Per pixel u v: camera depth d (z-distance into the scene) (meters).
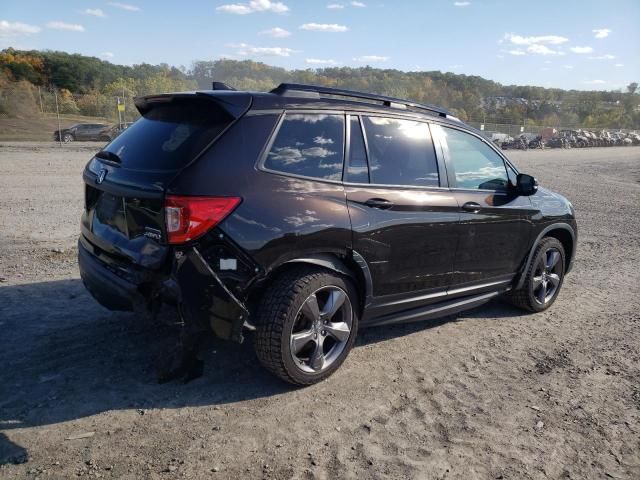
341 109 3.80
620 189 19.44
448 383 3.86
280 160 3.42
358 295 3.88
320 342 3.60
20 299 4.99
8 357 3.82
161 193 3.06
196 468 2.76
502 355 4.41
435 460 2.95
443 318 5.21
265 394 3.52
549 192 5.62
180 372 3.54
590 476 2.91
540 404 3.64
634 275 7.29
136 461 2.79
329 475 2.77
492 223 4.67
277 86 3.67
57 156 22.16
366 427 3.23
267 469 2.79
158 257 3.13
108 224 3.59
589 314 5.56
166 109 3.70
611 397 3.79
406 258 4.02
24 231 7.90
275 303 3.35
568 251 5.88
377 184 3.87
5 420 3.06
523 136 56.16
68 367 3.72
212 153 3.18
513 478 2.85
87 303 4.96
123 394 3.42
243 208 3.18
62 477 2.63
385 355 4.25
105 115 55.38
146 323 4.50
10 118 50.44
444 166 4.38
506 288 5.12
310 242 3.41
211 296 3.12
